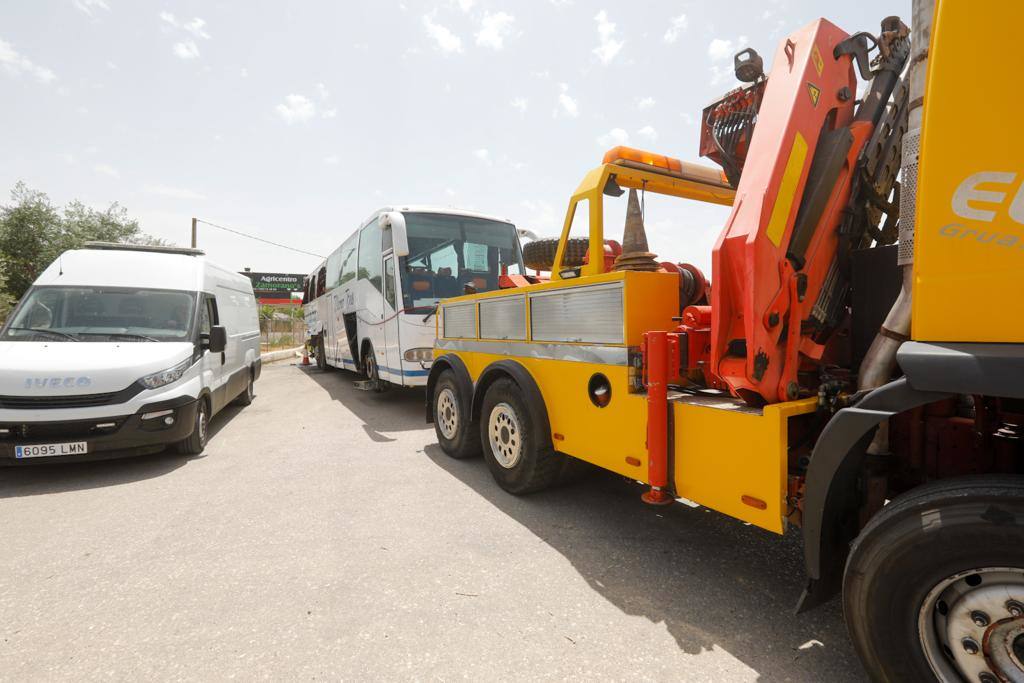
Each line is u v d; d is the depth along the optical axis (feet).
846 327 9.38
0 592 9.19
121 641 7.72
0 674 7.00
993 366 4.73
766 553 10.31
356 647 7.48
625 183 11.89
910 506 5.30
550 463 12.71
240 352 27.40
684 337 8.95
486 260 27.53
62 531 11.86
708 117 10.52
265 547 10.90
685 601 8.60
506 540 11.02
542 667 6.98
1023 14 4.61
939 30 5.13
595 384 10.76
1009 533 4.60
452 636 7.72
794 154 7.64
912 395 5.44
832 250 8.57
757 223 7.35
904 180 6.45
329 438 21.22
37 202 68.33
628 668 6.95
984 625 4.94
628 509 12.71
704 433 8.21
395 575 9.61
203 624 8.14
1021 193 4.63
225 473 16.37
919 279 5.30
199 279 21.29
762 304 7.47
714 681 6.67
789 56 8.09
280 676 6.89
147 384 16.29
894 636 5.45
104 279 19.74
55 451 14.99
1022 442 6.37
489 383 14.83
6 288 58.23
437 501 13.46
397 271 24.95
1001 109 4.74
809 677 6.71
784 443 7.12
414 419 25.38
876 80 8.61
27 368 15.23
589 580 9.31
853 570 5.72
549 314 12.16
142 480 15.67
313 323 55.06
